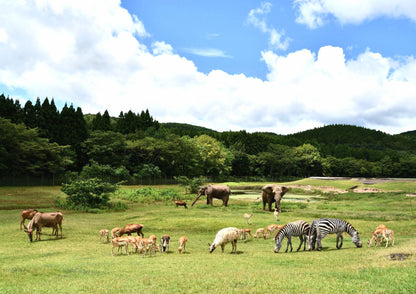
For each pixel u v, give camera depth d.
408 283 7.98
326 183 66.00
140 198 45.91
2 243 17.89
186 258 13.57
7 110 79.00
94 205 36.59
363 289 7.79
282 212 32.72
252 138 138.25
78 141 86.38
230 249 16.47
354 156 168.38
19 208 34.78
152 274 10.41
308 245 15.26
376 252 13.12
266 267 11.25
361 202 41.78
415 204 36.16
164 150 88.88
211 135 144.00
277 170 129.75
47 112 83.44
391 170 149.75
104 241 18.83
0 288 8.87
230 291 8.05
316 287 8.10
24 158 66.69
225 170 112.94
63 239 19.28
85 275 10.54
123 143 86.81
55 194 49.03
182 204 38.41
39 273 10.91
